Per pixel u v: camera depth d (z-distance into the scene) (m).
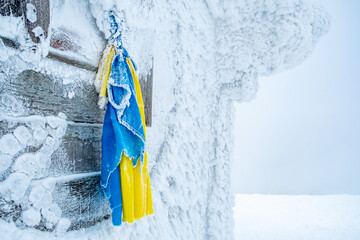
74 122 1.31
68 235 1.24
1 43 0.97
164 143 2.19
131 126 1.33
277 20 2.58
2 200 0.97
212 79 2.80
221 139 2.82
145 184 1.49
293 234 5.87
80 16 1.33
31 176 1.08
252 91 2.85
